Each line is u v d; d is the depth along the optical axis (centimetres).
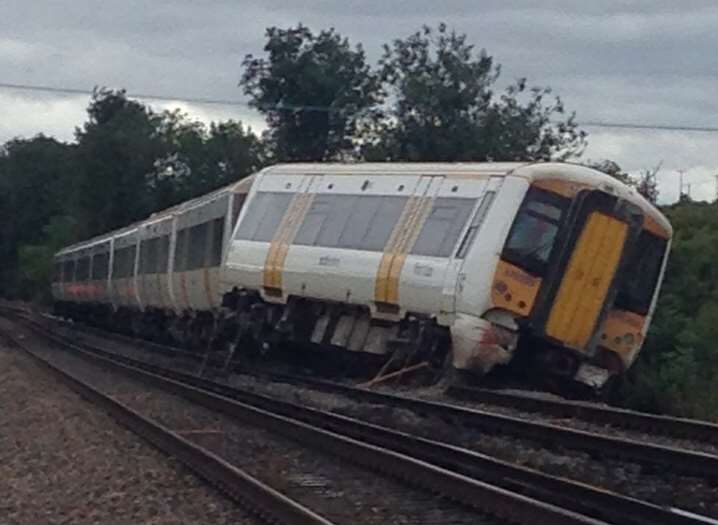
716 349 2827
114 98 8012
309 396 2361
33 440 1814
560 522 1017
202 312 3291
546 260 2111
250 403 2222
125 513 1238
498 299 2095
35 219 11031
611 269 2161
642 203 2209
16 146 11519
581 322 2148
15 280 10794
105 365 3216
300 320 2639
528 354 2214
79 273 5650
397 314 2303
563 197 2130
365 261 2381
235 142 6994
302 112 5950
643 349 2877
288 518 1102
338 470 1455
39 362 3297
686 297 3197
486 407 2066
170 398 2358
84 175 7625
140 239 4141
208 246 3112
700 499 1277
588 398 2256
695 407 2509
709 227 3778
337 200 2575
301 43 6012
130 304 4347
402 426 1883
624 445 1485
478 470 1379
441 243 2208
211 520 1181
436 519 1157
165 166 7494
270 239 2738
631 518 1077
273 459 1558
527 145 4947
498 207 2123
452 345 2170
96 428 1891
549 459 1519
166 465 1513
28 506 1303
